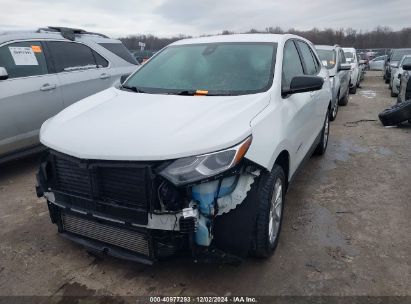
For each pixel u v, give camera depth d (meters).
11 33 5.20
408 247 3.39
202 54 3.96
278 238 3.32
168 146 2.47
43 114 5.32
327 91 5.51
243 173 2.67
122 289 2.85
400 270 3.05
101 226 2.75
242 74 3.57
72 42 5.96
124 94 3.60
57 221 3.04
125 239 2.68
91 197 2.68
